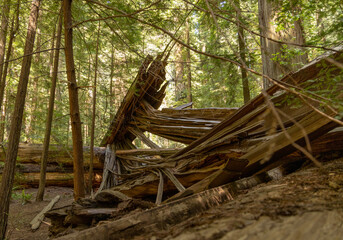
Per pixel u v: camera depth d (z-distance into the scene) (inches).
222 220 40.6
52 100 303.3
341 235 27.4
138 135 307.1
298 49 149.3
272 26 205.9
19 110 181.5
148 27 166.7
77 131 199.2
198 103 542.9
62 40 337.7
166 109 279.3
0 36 298.4
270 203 47.5
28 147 362.0
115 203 149.7
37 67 288.7
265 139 133.0
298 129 92.5
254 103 151.6
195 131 240.5
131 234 57.8
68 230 131.1
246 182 93.4
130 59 181.2
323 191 51.4
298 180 68.5
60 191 346.9
